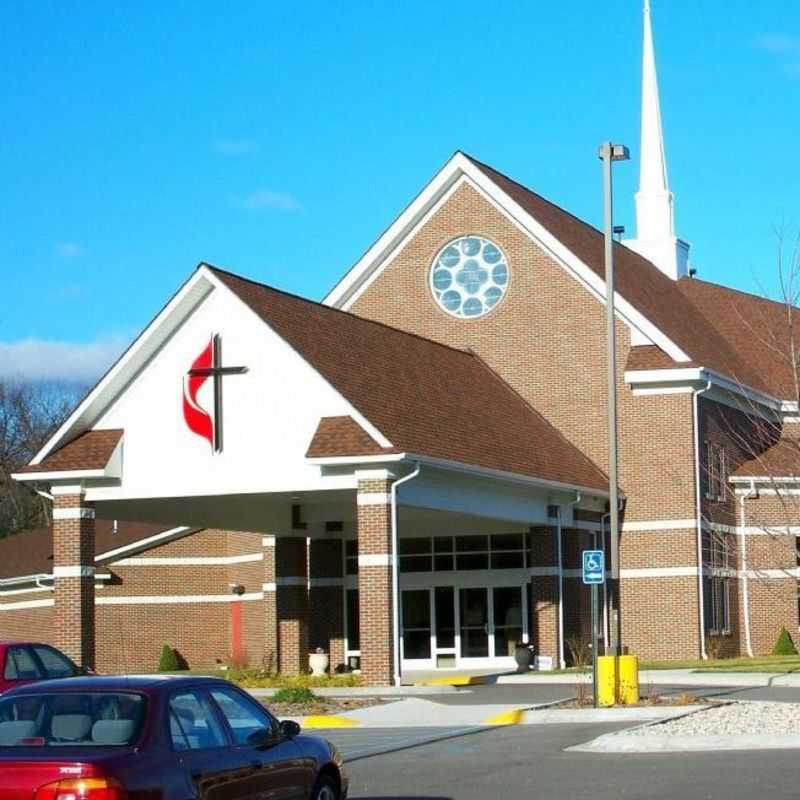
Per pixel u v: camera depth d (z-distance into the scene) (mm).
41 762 11438
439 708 28906
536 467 39812
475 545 44875
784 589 46781
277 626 42812
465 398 41281
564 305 46781
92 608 35375
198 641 50375
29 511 88625
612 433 31172
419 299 48500
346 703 30266
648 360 45062
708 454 45781
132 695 12359
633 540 44969
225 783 12523
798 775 18094
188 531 50812
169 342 34844
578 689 31719
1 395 93688
